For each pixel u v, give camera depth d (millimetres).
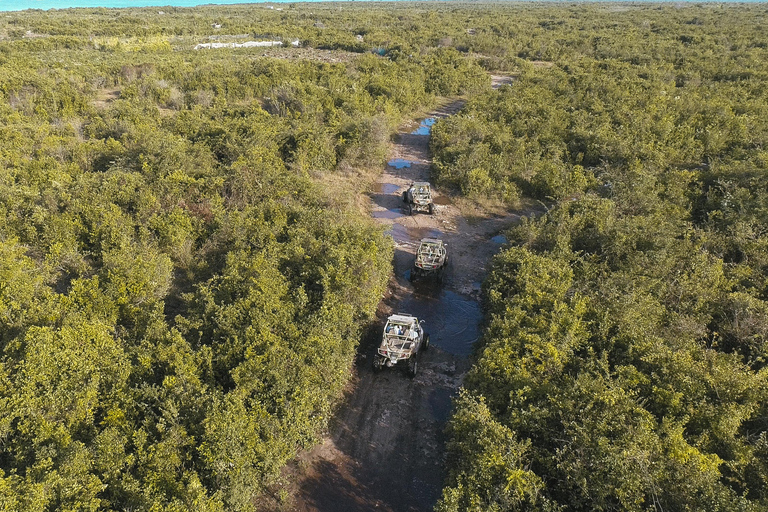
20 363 10438
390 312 16281
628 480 8070
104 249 16500
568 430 9164
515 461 8812
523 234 17969
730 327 12641
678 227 17812
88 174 21312
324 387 11422
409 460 10789
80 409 9711
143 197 18922
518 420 9625
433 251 18062
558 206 19547
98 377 10477
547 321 12484
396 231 21781
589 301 13367
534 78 43438
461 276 18547
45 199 19000
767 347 11562
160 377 11234
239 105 36156
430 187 25797
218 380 11367
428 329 15500
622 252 15945
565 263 15312
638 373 10508
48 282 15523
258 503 9703
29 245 17203
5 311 12562
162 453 8914
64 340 10922
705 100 33531
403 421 11836
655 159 24172
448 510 8102
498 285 14930
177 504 8023
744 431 9930
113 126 28625
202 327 12758
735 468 8695
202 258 17344
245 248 16906
